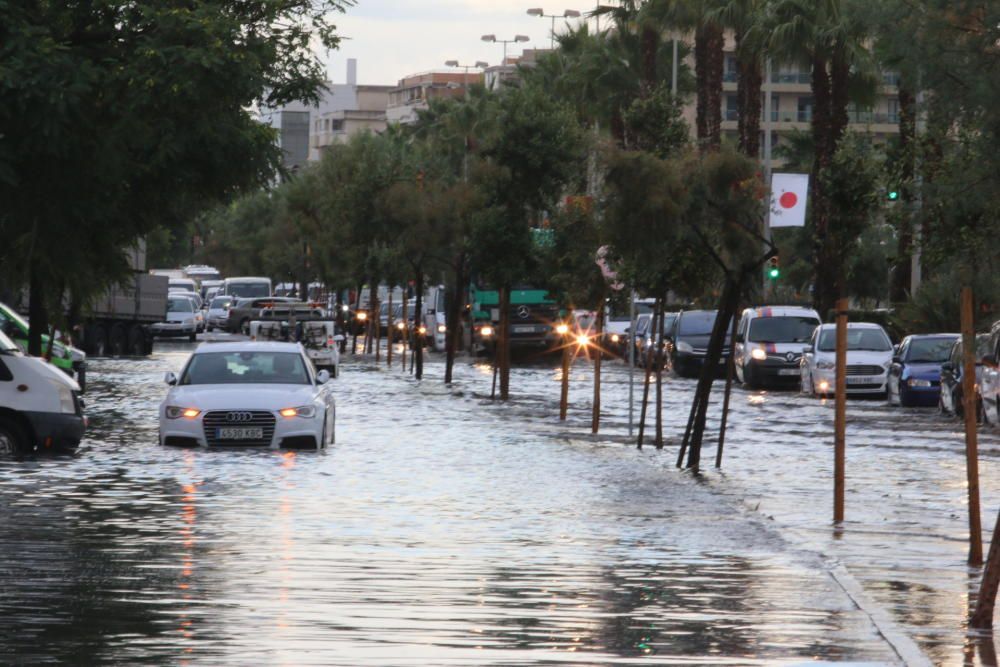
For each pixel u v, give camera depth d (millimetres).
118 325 161750
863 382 103375
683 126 61844
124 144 58531
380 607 27078
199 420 59188
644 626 25734
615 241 54250
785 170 195125
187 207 68125
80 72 55969
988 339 69562
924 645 24391
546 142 99500
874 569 32156
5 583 29219
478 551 34062
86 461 54250
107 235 65812
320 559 32531
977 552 33000
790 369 115062
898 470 55812
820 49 127125
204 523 38156
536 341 161250
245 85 57625
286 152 63000
